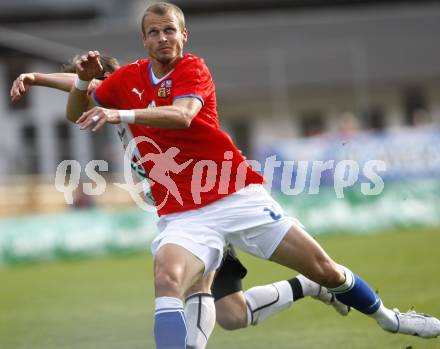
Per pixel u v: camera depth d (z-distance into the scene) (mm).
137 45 105625
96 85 20031
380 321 20750
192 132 18281
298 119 107000
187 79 17781
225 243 18781
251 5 116375
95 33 106438
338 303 22188
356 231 60281
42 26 114188
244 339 25234
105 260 55312
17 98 19938
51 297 38031
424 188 61812
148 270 47000
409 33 110688
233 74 103688
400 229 60750
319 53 105938
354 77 105312
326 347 23344
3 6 113812
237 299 21000
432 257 42781
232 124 106188
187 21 115312
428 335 21188
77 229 57125
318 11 115812
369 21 112375
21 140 96562
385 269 39062
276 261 18859
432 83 108938
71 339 26953
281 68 104812
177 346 16922
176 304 17188
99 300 35906
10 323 30875
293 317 28453
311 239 18812
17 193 71312
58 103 97188
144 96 18375
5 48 98000
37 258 56250
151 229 58094
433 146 64375
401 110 109250
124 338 26734
